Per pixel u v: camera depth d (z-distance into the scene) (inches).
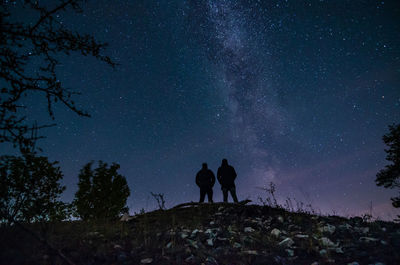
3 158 129.3
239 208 231.0
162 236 153.6
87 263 106.4
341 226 177.0
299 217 203.9
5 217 83.5
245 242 149.8
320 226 180.4
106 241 138.4
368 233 163.3
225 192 323.6
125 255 118.3
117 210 289.0
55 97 117.8
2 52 108.6
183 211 232.2
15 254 84.7
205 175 336.5
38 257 94.7
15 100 107.7
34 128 98.7
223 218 209.0
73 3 114.6
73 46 121.3
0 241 86.5
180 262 115.5
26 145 97.3
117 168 310.0
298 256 130.6
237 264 117.8
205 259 120.9
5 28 106.2
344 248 137.8
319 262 120.9
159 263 113.7
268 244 147.1
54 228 148.9
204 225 191.8
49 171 157.1
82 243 129.6
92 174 295.3
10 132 95.2
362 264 114.4
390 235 150.7
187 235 156.1
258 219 206.7
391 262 112.1
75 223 182.9
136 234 157.1
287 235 165.5
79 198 279.7
